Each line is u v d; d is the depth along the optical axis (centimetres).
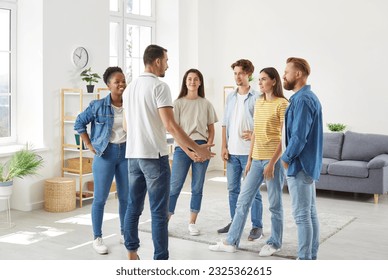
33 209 592
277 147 400
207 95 870
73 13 623
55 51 605
